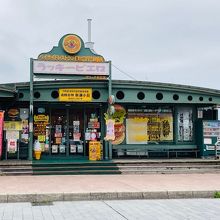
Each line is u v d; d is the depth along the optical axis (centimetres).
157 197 1166
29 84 1816
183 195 1182
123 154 1986
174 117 2044
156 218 870
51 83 1834
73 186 1272
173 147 2019
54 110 1958
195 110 2072
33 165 1650
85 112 1977
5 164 1630
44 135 1938
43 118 1944
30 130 1805
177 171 1698
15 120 1897
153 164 1745
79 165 1686
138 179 1475
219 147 1986
